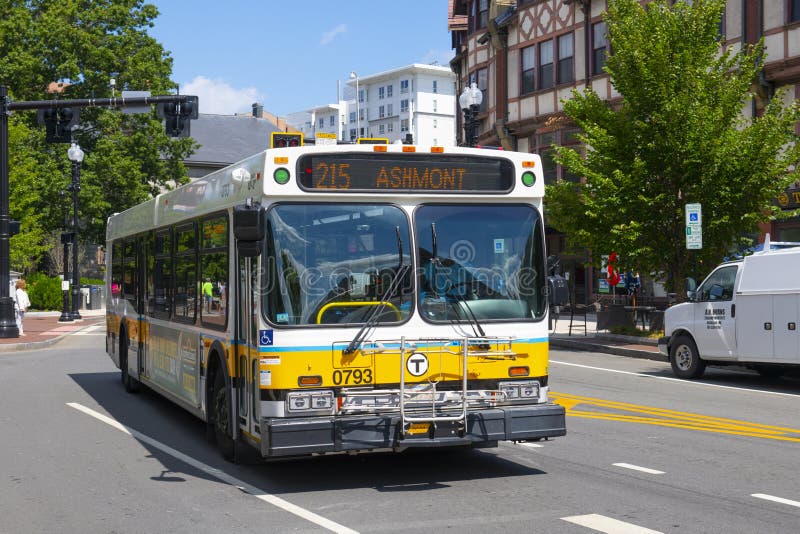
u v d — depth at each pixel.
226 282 9.11
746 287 16.48
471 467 9.01
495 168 8.49
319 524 6.84
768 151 21.83
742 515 7.07
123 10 52.31
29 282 50.25
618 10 24.20
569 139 36.53
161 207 12.59
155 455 9.86
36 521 7.11
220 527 6.83
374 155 8.15
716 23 23.25
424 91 133.62
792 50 27.12
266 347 7.76
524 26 39.03
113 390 15.86
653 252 23.47
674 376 17.92
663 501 7.55
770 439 10.68
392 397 7.82
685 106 22.05
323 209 8.01
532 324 8.38
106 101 22.73
